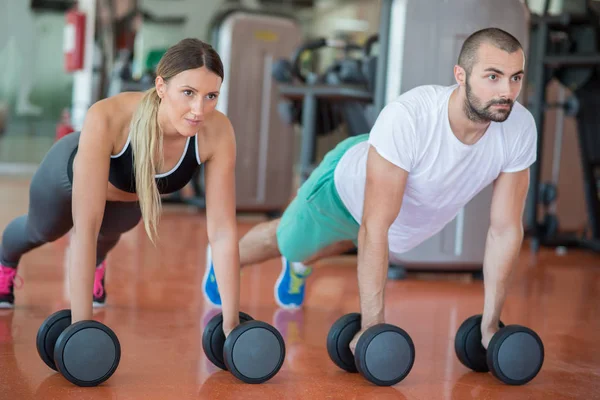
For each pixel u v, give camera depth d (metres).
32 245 2.51
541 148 4.91
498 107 1.91
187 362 2.13
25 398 1.77
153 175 1.94
